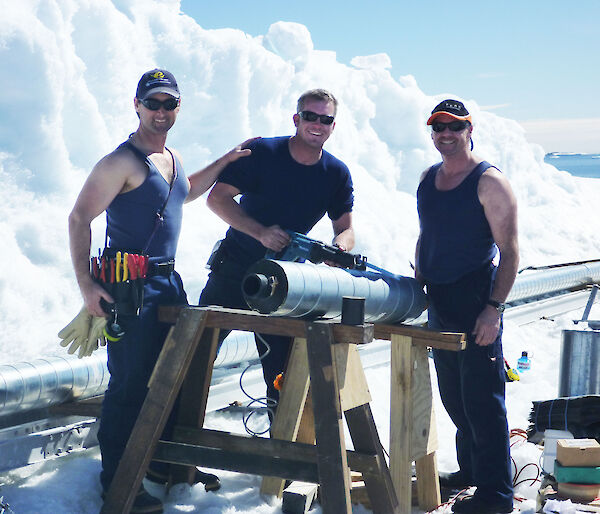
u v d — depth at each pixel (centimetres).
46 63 591
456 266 363
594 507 340
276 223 396
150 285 346
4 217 552
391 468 347
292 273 305
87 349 349
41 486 353
